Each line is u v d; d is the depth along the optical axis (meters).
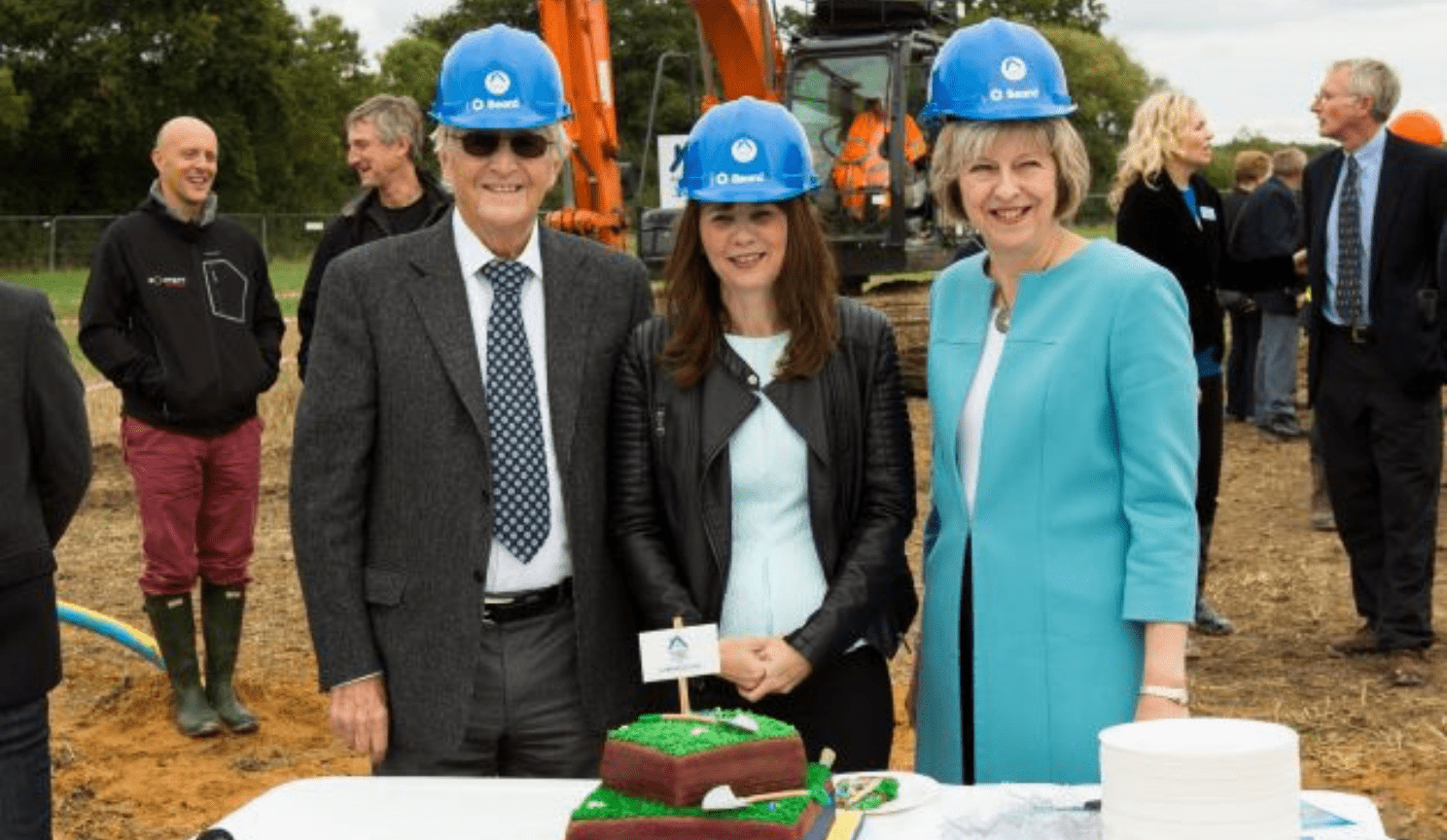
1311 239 7.04
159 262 6.16
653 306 3.81
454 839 2.68
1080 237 3.35
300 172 66.69
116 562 10.01
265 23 61.75
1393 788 5.63
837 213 16.28
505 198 3.54
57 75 59.28
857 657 3.61
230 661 6.69
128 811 5.82
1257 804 2.23
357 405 3.54
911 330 15.98
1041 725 3.25
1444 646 7.26
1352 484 7.20
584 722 3.58
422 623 3.52
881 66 16.14
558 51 14.40
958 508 3.37
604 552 3.60
